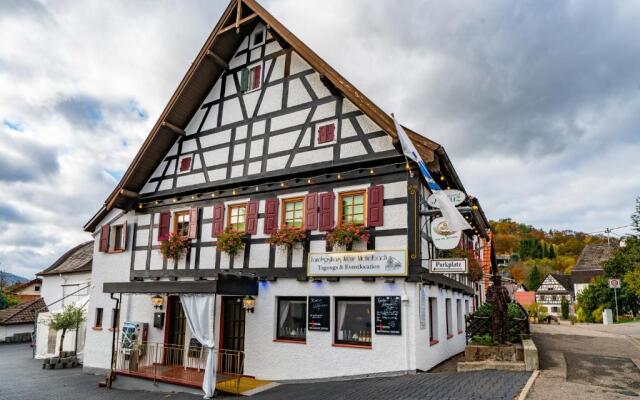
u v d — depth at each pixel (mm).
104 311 15250
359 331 10336
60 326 17375
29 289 39094
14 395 11547
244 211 12836
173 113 14062
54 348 19234
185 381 10867
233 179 13000
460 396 7152
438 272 9461
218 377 11297
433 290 11141
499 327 9484
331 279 10609
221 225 12875
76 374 14938
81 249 26156
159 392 11164
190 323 10555
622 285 32281
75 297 22781
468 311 16844
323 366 10383
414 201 9984
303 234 11156
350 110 11227
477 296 19828
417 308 9672
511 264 78812
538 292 62062
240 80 13602
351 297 10469
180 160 14469
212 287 10195
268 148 12516
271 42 13227
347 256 10398
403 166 10219
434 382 8297
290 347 10945
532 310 40688
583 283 47656
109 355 14672
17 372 15602
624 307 33250
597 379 8102
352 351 10094
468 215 13969
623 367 9273
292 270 11281
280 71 12820
